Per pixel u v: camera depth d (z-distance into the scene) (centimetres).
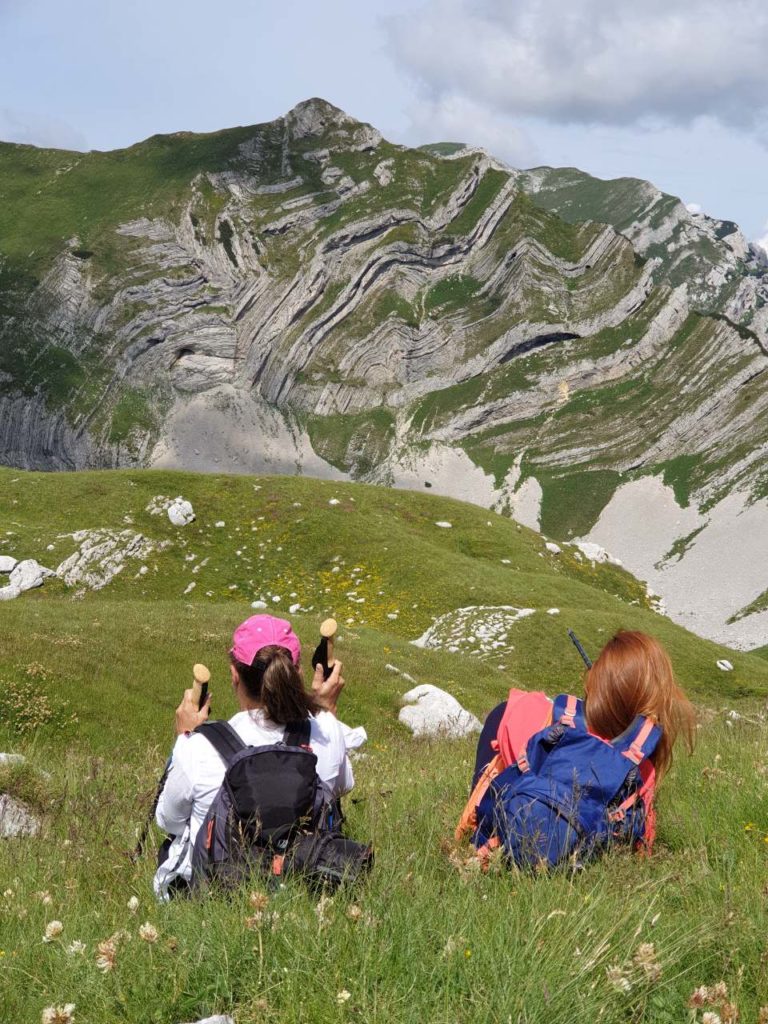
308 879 423
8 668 2595
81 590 7219
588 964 340
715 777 682
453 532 8819
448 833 553
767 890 429
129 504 8219
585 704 514
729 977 362
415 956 352
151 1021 334
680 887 452
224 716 2833
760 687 5794
